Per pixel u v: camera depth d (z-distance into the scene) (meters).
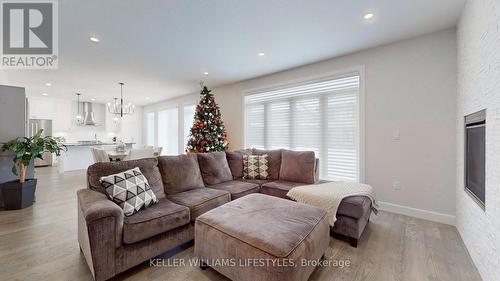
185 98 6.66
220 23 2.47
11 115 3.28
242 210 1.84
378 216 2.83
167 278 1.65
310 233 1.54
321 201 2.27
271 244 1.33
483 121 1.68
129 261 1.65
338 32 2.68
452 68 2.54
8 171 3.25
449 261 1.85
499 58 1.39
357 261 1.86
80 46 3.05
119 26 2.52
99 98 7.15
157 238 1.83
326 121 3.72
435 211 2.67
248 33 2.71
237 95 5.07
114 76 4.53
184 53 3.33
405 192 2.87
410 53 2.81
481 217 1.68
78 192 1.98
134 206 1.85
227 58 3.54
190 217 2.08
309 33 2.71
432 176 2.69
